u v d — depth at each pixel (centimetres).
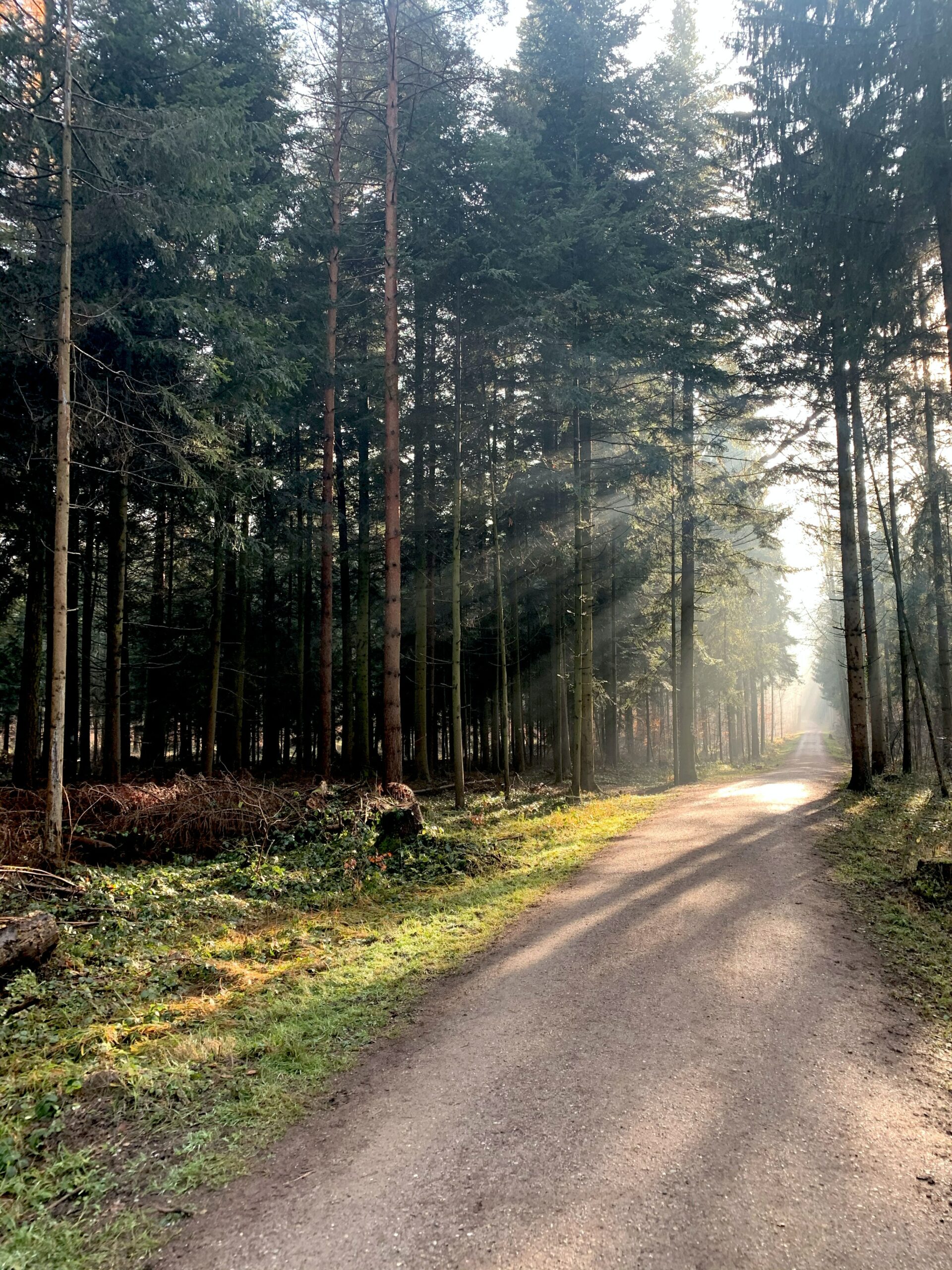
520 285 1593
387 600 1448
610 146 1869
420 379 1920
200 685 2228
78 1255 309
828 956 650
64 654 929
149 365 1248
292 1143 392
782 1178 346
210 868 1030
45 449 1143
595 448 2258
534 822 1466
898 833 1176
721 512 2047
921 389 1398
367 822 1188
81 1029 539
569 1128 392
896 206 1104
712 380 1691
